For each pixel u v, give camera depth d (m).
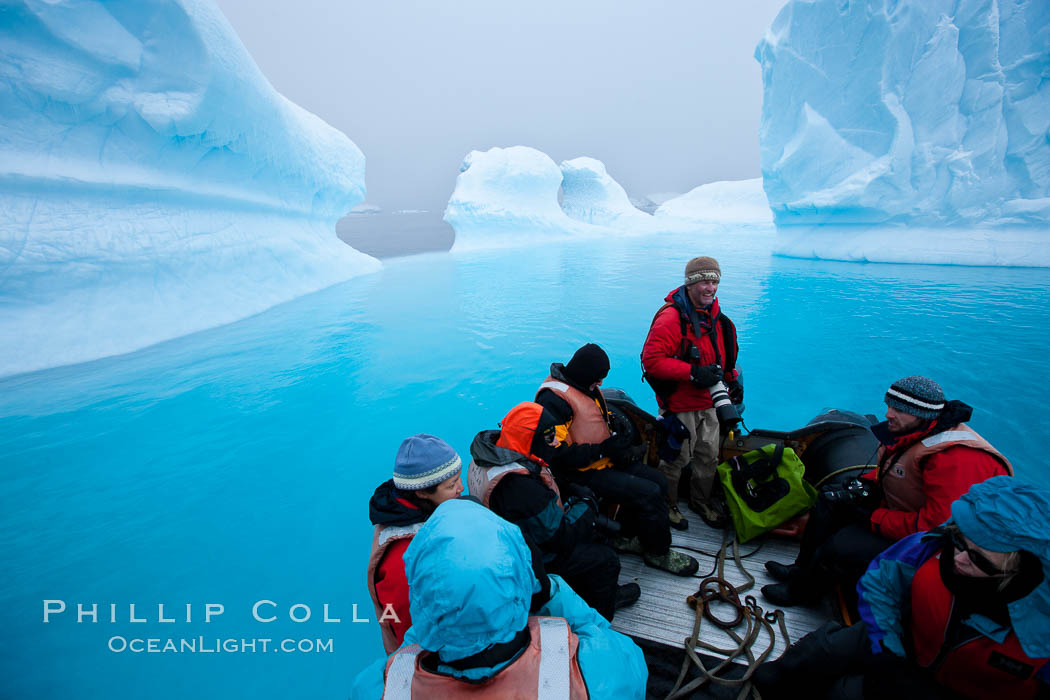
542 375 7.71
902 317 9.22
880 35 13.56
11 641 3.06
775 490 2.44
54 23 7.30
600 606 1.87
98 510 4.50
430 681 0.97
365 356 8.45
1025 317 8.68
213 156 10.34
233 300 10.38
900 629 1.34
